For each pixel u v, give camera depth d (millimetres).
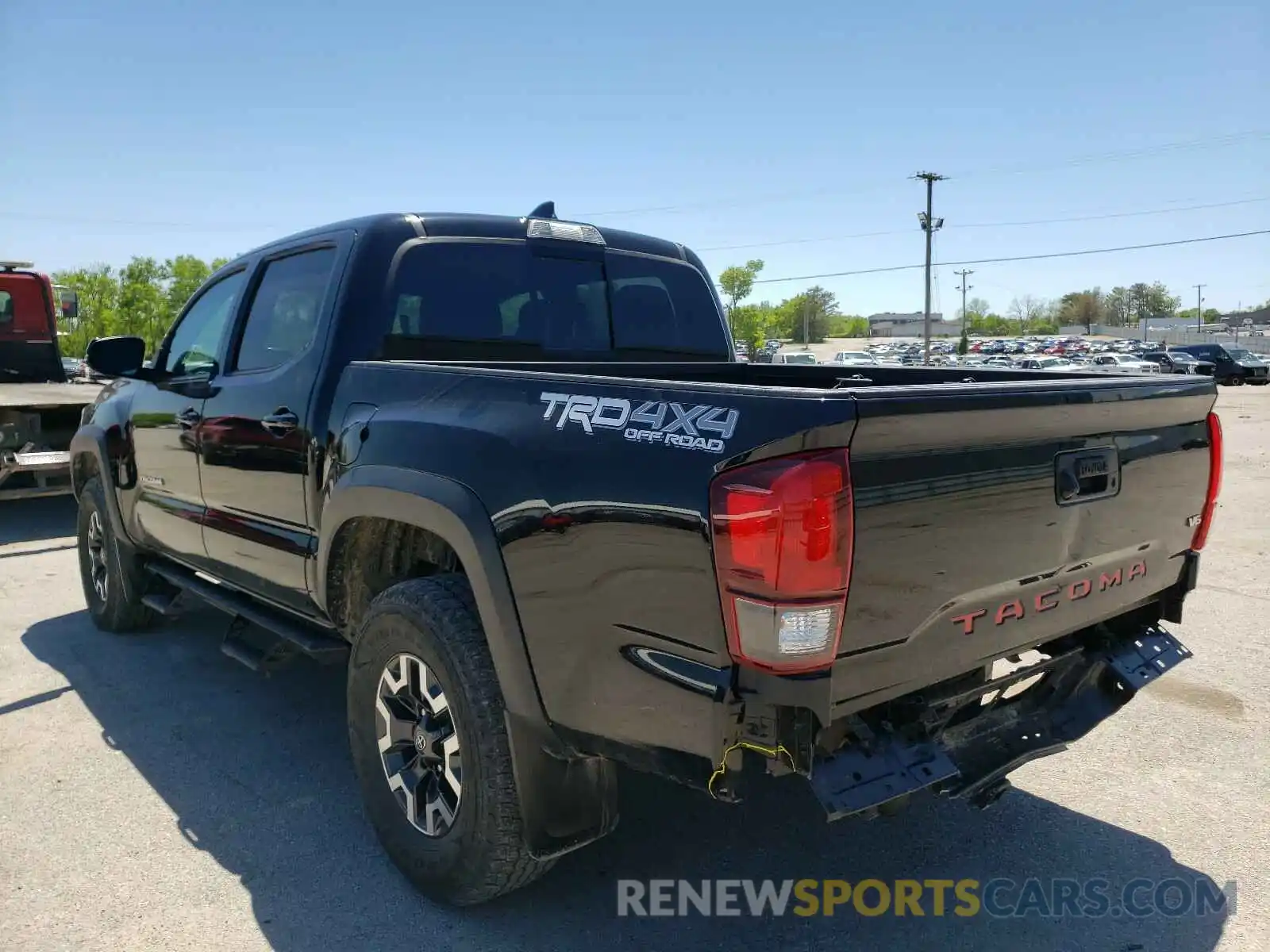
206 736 4254
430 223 3906
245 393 3938
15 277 11445
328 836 3398
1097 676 3084
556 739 2602
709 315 4828
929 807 3588
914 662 2299
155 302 63594
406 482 2893
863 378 3922
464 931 2844
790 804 3596
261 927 2865
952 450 2268
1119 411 2680
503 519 2594
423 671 2895
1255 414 24000
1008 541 2441
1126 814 3529
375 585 3475
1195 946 2768
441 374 3033
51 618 6078
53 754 4059
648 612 2275
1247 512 9664
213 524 4211
